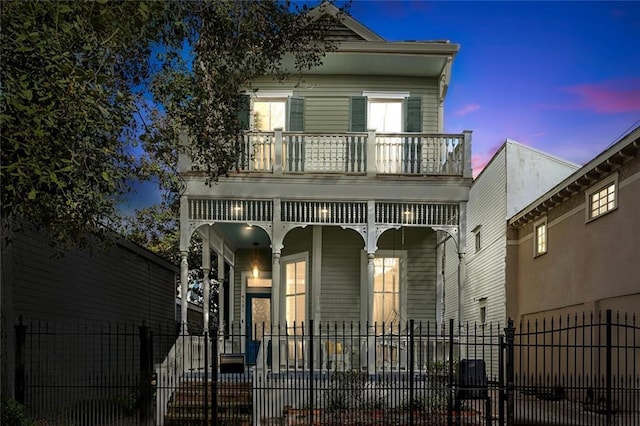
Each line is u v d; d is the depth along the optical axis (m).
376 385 9.33
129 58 7.46
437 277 12.70
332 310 12.56
